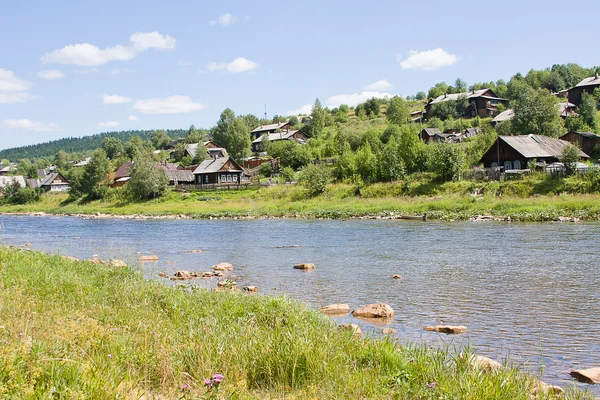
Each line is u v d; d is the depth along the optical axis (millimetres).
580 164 52719
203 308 10867
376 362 7391
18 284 11945
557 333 11094
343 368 7008
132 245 31781
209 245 30953
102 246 31406
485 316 12672
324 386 6492
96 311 9898
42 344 6488
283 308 10891
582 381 8266
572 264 19734
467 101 120312
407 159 65375
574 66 142750
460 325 11938
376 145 84500
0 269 13852
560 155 56844
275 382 6672
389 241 29516
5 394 4910
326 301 14906
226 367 6738
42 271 13930
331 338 8352
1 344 6379
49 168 184125
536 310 13125
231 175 89188
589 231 30312
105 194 89375
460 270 19328
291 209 56125
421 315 12977
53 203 98188
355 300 14961
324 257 24125
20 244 31875
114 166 142000
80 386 5410
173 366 6668
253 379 6734
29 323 7930
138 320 9375
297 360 7004
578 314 12625
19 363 5660
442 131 100250
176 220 56688
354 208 51469
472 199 47062
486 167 60781
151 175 79375
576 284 16109
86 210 78875
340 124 133625
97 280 13734
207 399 5324
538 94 89750
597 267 18922
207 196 74250
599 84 105000
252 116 176500
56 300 10656
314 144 101812
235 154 121562
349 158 68250
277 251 27062
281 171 85062
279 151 98688
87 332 7578
